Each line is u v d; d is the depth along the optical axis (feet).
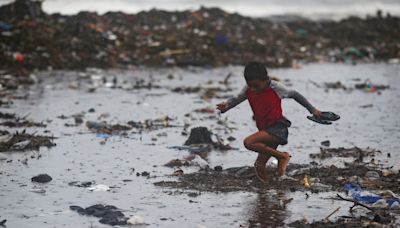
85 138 58.65
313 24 163.63
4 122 65.05
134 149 54.60
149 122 66.95
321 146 56.44
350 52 135.44
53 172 46.75
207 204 39.58
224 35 132.26
